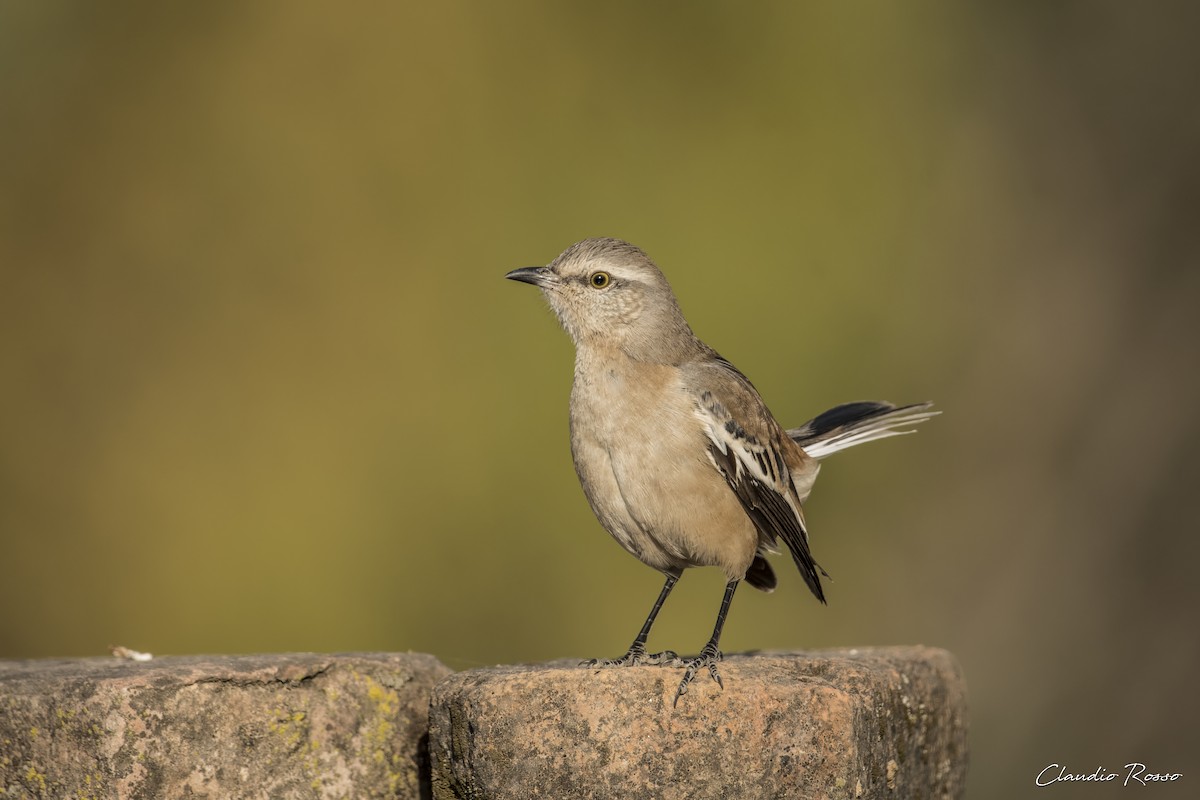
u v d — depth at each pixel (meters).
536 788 6.65
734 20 16.72
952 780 8.28
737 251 16.17
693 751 6.63
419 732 7.60
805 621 16.31
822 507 17.16
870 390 16.58
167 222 16.44
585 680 6.70
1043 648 18.45
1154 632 18.77
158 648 15.59
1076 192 20.59
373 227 16.11
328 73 16.39
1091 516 19.33
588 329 8.60
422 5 16.33
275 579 15.52
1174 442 19.70
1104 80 21.22
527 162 16.20
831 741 6.68
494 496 15.55
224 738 7.08
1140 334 20.28
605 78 16.48
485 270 15.95
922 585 17.84
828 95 16.75
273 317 16.08
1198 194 20.70
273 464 15.73
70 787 6.87
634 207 16.22
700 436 8.27
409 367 15.77
